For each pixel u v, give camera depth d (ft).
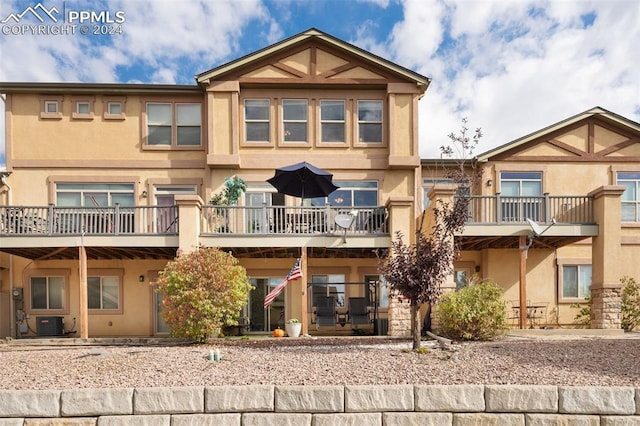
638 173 51.55
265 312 49.14
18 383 18.98
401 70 48.55
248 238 41.78
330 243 41.86
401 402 16.25
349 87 49.44
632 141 51.78
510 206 44.68
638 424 15.90
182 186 49.08
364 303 45.68
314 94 49.47
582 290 50.60
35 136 48.39
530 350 25.95
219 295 34.58
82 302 40.40
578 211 46.91
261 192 48.62
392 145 48.42
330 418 16.19
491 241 46.96
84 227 41.96
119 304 48.39
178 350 29.76
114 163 48.55
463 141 49.62
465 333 32.78
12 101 48.39
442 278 26.89
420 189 48.96
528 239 44.34
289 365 22.34
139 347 33.04
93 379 19.51
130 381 18.95
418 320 27.14
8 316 46.88
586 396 16.10
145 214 47.37
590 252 50.90
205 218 43.96
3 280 47.32
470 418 16.17
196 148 49.16
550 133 51.39
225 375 20.01
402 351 26.76
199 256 35.65
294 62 48.85
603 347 27.02
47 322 45.50
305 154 48.96
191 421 16.11
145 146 48.91
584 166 51.47
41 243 40.78
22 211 41.70
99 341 37.52
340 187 49.08
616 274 41.68
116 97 49.14
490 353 25.08
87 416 16.05
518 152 51.39
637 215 50.88
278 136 48.88
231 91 47.88
